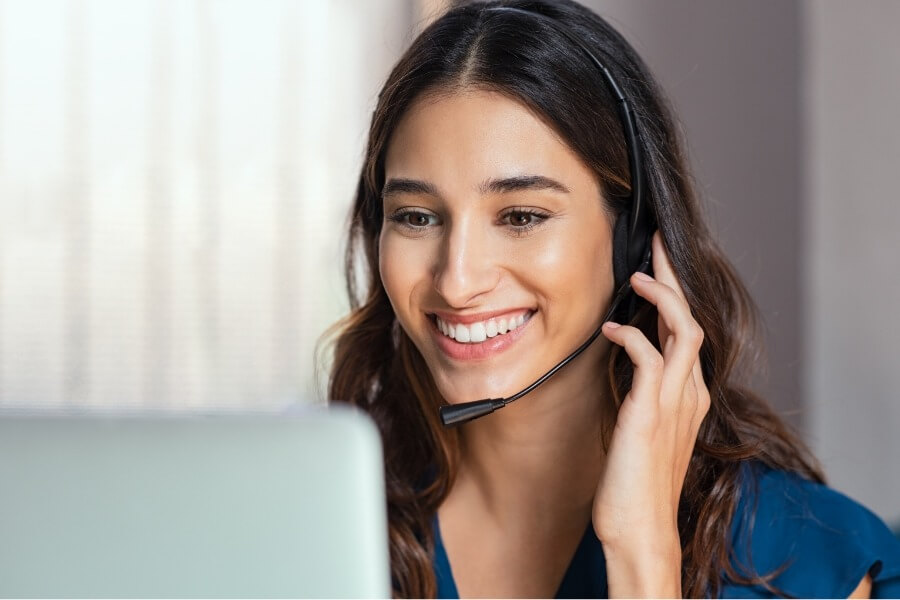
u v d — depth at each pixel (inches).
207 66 121.9
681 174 58.1
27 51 119.8
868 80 110.1
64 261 121.5
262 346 123.6
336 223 123.4
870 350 110.7
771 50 112.7
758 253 111.7
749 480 56.2
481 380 50.3
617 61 54.7
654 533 47.8
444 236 49.7
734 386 61.0
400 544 58.0
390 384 63.7
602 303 52.7
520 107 48.5
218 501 23.0
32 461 23.2
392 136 50.9
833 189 112.0
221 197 122.7
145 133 121.8
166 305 122.8
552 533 56.4
